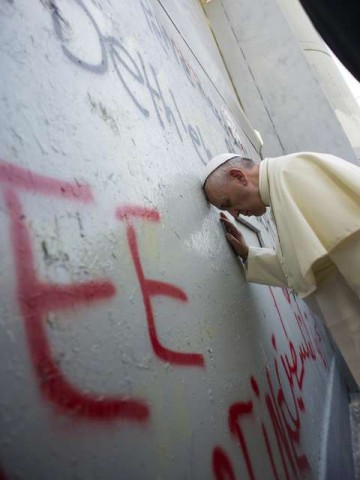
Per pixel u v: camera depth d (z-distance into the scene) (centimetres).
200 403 73
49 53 65
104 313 55
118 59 96
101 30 92
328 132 436
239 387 94
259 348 121
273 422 108
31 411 39
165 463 56
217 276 109
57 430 42
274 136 463
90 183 63
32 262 46
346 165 108
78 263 53
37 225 49
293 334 191
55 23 71
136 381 57
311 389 178
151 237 77
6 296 41
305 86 457
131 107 92
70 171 59
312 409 164
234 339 103
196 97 183
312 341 245
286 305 207
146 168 87
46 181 53
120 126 81
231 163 124
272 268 131
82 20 83
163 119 113
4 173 46
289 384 142
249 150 320
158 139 102
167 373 66
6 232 44
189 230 101
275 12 495
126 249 66
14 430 37
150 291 69
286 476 102
